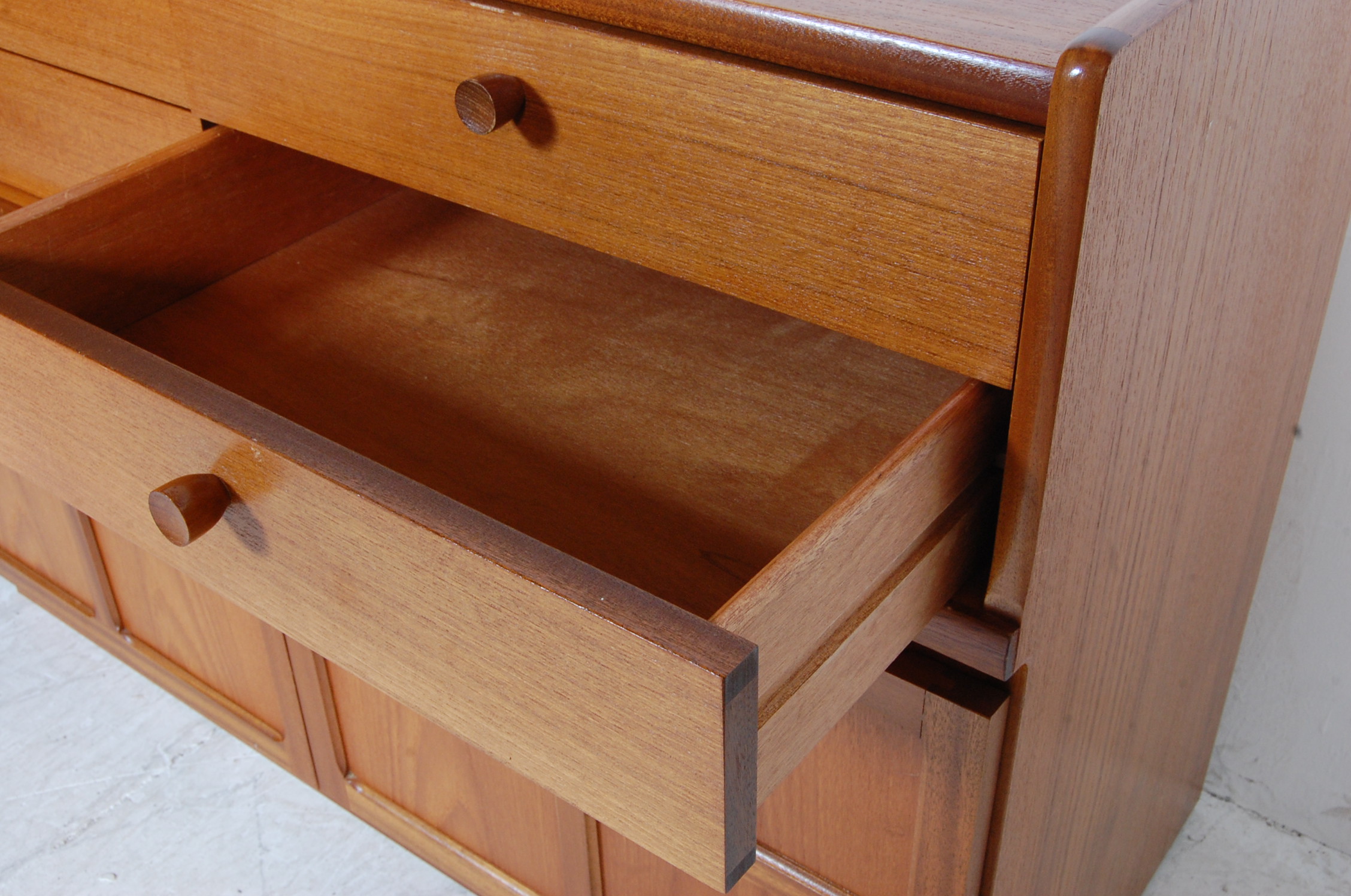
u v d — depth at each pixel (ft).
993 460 2.07
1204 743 3.66
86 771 4.01
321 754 3.64
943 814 2.34
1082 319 1.69
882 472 1.69
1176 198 1.80
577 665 1.52
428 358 2.61
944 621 2.06
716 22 1.81
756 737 1.46
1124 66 1.48
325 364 2.60
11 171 3.34
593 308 2.78
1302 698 3.66
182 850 3.77
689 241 2.04
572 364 2.59
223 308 2.77
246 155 2.78
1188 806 3.79
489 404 2.48
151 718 4.20
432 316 2.75
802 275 1.94
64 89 2.99
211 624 3.65
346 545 1.74
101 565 3.88
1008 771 2.25
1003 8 1.76
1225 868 3.71
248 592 2.02
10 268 2.45
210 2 2.46
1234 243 2.12
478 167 2.24
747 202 1.94
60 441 2.14
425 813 3.49
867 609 1.79
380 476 1.69
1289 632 3.60
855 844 2.57
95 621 4.14
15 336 2.03
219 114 2.63
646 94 1.95
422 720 3.22
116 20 2.71
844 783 2.49
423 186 2.36
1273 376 2.71
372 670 1.90
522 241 3.05
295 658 3.39
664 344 2.65
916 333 1.86
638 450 2.35
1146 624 2.63
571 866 3.15
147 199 2.63
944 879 2.44
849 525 1.64
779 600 1.54
